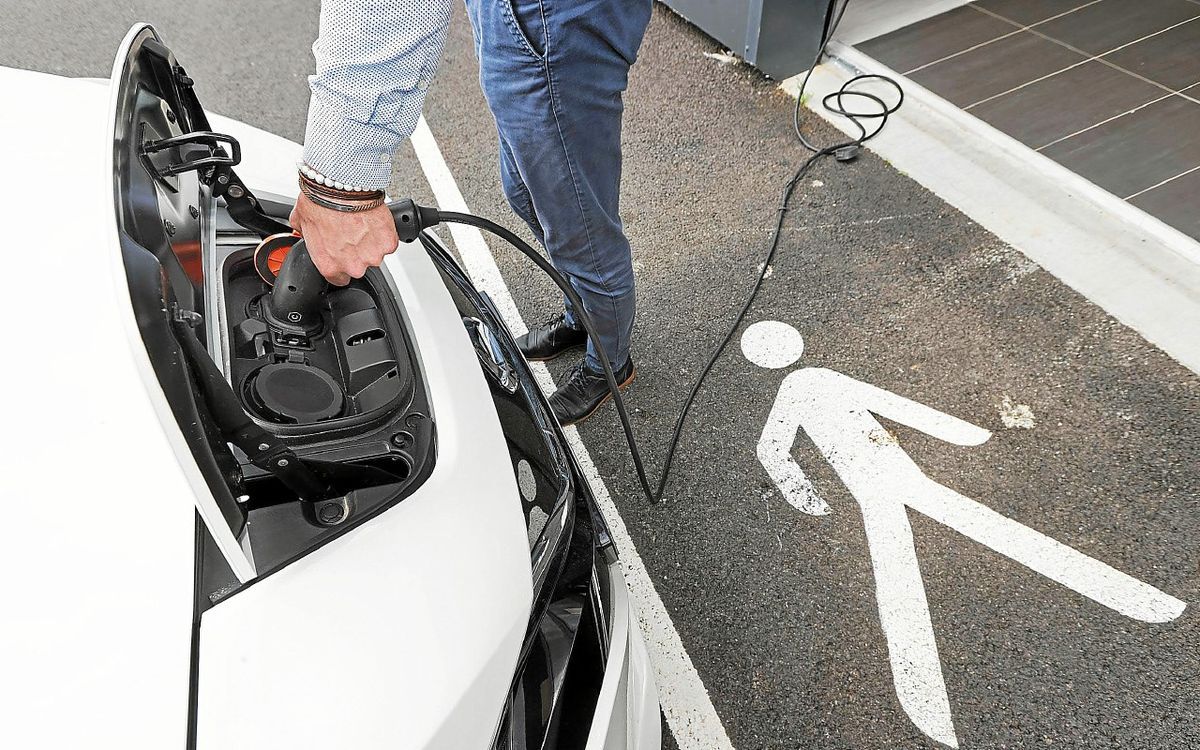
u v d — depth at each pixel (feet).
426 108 12.62
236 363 4.39
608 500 7.72
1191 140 10.78
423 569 3.84
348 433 4.17
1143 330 8.73
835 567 7.09
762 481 7.75
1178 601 6.68
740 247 10.07
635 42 5.50
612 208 6.40
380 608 3.67
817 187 10.82
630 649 5.00
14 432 3.85
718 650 6.64
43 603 3.42
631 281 7.02
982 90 11.89
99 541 3.59
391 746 3.36
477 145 11.89
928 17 13.48
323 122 4.01
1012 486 7.52
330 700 3.39
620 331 7.42
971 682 6.33
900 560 7.09
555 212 6.13
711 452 8.02
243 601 3.56
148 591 3.49
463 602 3.83
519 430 5.06
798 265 9.79
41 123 5.10
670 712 6.31
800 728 6.20
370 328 4.67
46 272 4.34
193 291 4.00
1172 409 8.00
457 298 5.64
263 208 5.50
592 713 4.33
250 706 3.31
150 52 4.56
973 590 6.85
